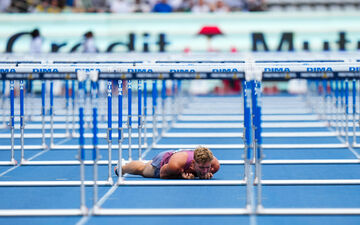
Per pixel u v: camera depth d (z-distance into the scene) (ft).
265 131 135.23
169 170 71.67
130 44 180.86
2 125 148.15
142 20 253.44
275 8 298.35
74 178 75.77
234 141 116.78
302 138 121.80
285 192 65.31
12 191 67.41
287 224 51.13
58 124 151.53
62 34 251.19
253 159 84.33
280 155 97.60
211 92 278.46
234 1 276.41
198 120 161.68
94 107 57.21
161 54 118.83
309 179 73.56
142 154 98.58
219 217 54.13
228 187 68.18
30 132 136.56
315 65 62.03
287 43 172.65
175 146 107.86
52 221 53.21
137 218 54.03
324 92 146.00
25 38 247.50
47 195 64.85
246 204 57.26
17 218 54.54
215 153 99.96
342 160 89.81
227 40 255.91
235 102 218.59
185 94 221.87
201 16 255.29
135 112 160.66
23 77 61.46
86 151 104.12
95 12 261.03
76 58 109.50
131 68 61.52
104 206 58.59
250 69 59.67
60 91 210.79
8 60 96.22
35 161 91.15
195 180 71.46
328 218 53.31
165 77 61.41
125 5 262.47
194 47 254.27
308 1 299.79
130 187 68.69
